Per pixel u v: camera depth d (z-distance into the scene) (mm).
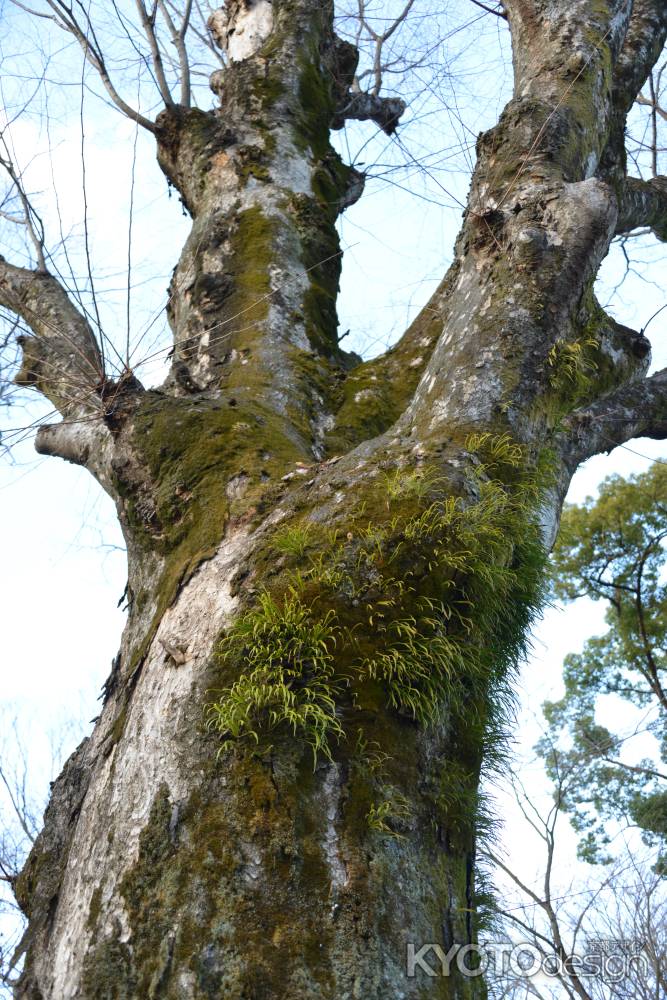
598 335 3746
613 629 11734
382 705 2572
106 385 3449
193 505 3223
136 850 2436
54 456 4211
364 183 5371
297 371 4047
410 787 2518
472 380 3178
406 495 2838
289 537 2791
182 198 5156
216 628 2742
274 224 4633
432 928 2365
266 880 2293
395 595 2670
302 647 2588
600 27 4109
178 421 3408
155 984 2201
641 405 4371
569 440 3953
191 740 2553
